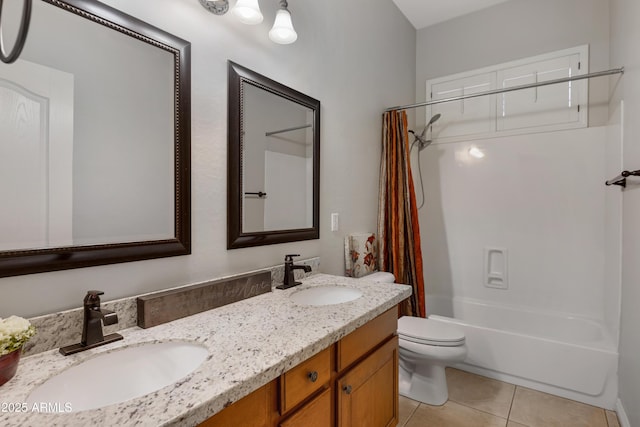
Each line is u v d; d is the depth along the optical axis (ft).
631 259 5.70
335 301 5.47
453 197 10.14
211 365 2.55
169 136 3.85
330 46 6.75
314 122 6.23
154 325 3.41
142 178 3.60
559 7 8.59
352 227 7.54
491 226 9.52
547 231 8.71
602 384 6.45
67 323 2.95
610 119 7.56
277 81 5.41
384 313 4.66
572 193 8.39
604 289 7.91
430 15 10.02
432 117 9.80
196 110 4.14
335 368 3.61
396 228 8.40
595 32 8.14
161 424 1.83
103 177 3.30
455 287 10.12
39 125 2.88
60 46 3.00
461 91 10.03
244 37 4.82
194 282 4.15
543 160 8.77
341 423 3.63
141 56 3.59
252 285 4.57
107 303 3.24
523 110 9.06
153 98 3.70
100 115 3.27
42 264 2.85
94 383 2.76
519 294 9.11
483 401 6.72
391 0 9.22
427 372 6.78
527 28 9.02
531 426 5.93
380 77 8.68
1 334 2.23
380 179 8.61
